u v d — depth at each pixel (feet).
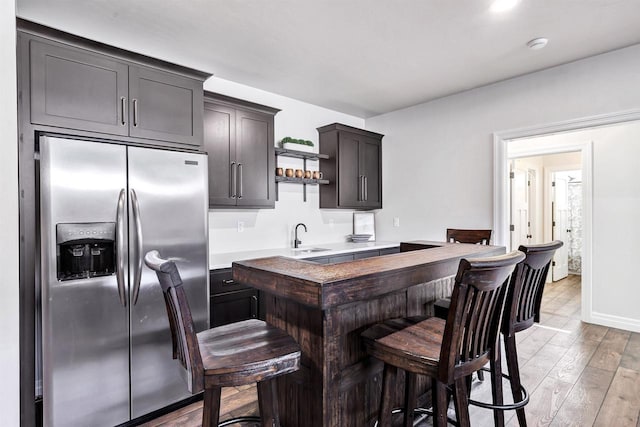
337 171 13.58
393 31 8.27
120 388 6.72
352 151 14.16
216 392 4.51
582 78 9.98
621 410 6.99
